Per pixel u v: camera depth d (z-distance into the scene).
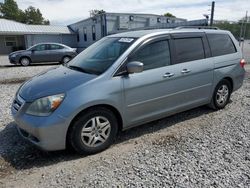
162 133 4.17
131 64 3.51
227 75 5.16
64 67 4.26
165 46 4.13
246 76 9.70
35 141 3.25
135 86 3.70
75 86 3.28
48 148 3.18
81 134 3.34
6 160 3.32
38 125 3.08
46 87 3.34
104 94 3.39
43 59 16.06
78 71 3.79
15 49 34.06
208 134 4.11
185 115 5.02
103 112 3.47
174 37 4.29
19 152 3.56
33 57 15.80
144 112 3.92
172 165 3.16
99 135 3.51
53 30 37.78
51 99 3.14
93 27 34.66
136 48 3.78
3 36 33.38
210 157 3.35
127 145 3.76
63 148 3.28
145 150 3.58
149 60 3.91
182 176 2.93
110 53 3.92
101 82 3.41
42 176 2.99
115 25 32.47
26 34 34.22
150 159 3.32
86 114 3.32
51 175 3.01
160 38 4.09
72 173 3.04
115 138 3.96
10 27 33.75
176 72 4.19
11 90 7.64
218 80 5.00
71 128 3.27
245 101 6.01
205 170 3.04
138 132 4.23
